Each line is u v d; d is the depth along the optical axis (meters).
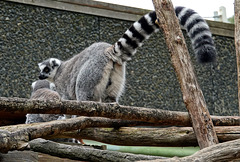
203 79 14.20
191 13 6.70
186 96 5.35
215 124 5.58
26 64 11.78
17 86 11.55
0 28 11.67
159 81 13.48
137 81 13.09
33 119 8.70
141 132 5.61
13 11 11.91
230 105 14.62
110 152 5.37
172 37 5.51
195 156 3.86
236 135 5.17
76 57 9.12
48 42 12.17
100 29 12.97
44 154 5.58
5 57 11.57
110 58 8.17
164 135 5.49
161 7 5.62
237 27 5.42
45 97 8.95
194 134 5.34
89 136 5.95
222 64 14.76
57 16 12.43
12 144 3.70
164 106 13.39
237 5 5.45
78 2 12.70
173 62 5.48
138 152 9.58
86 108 4.68
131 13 13.56
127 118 5.03
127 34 8.09
